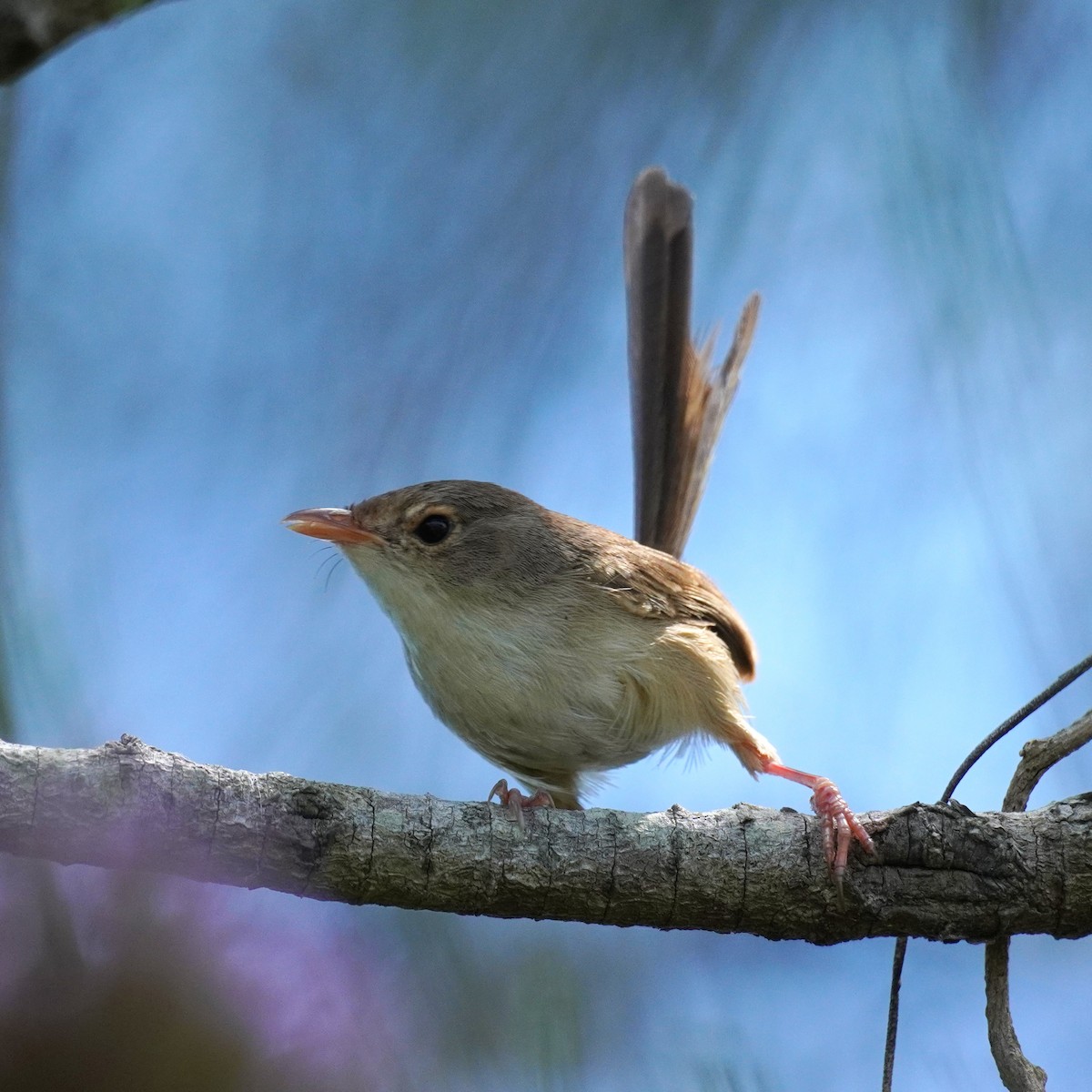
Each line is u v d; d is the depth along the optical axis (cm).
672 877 526
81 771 445
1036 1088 511
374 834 491
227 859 466
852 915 531
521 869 510
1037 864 535
